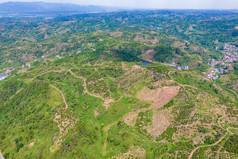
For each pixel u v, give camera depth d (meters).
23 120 122.56
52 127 110.81
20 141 104.44
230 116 117.50
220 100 136.12
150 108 137.25
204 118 116.19
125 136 112.31
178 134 109.81
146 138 110.94
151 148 102.06
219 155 91.25
